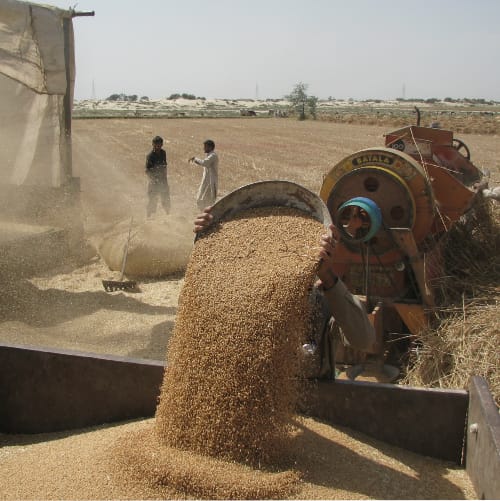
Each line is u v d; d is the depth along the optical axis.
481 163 21.61
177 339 3.07
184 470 2.65
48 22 8.67
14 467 3.03
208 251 3.29
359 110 109.00
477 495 2.82
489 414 2.75
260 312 2.87
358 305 3.27
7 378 3.55
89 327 6.82
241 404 2.78
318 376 3.32
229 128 46.62
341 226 5.34
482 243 6.45
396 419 3.22
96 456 2.95
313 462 2.90
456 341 5.13
